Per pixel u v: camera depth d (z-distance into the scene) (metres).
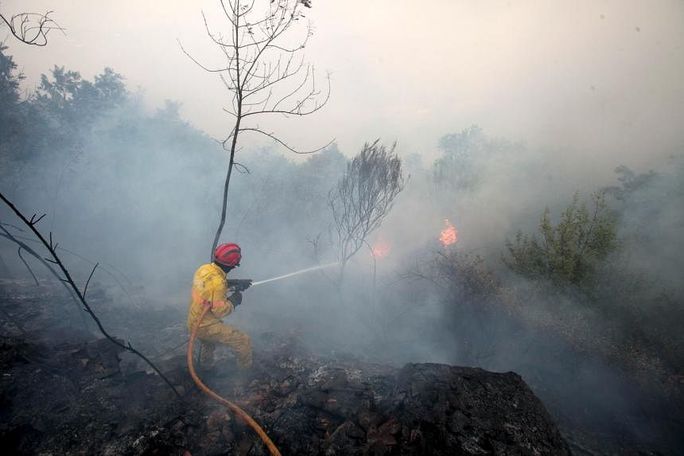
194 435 2.91
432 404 3.01
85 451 2.63
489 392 3.15
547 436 2.91
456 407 2.96
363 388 3.49
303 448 2.79
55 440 2.68
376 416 2.96
